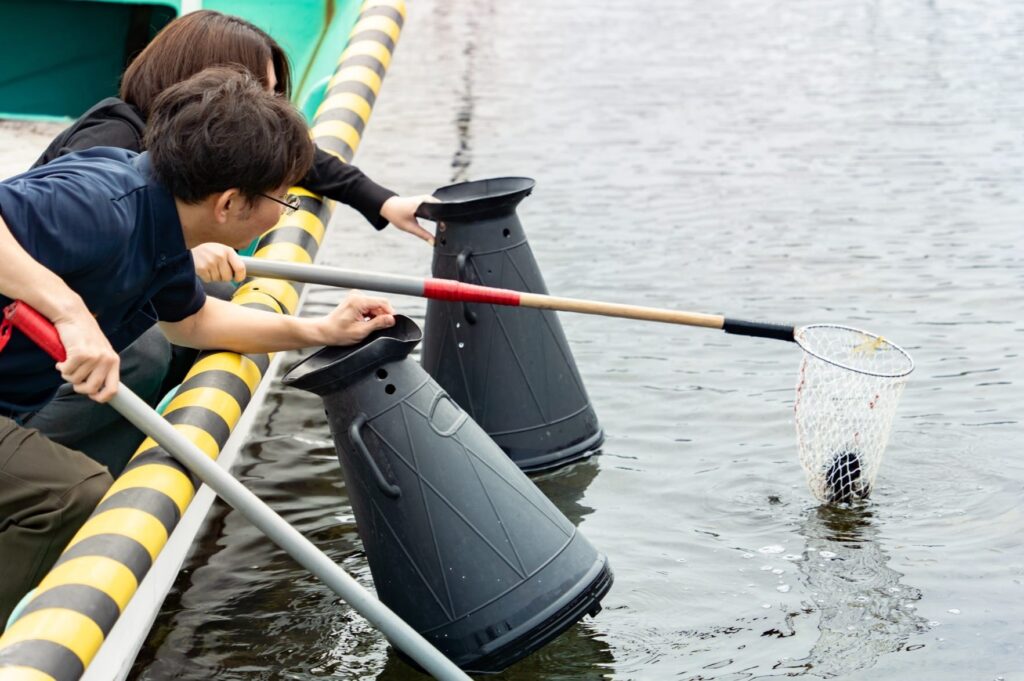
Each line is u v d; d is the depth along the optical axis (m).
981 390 5.53
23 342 3.07
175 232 3.21
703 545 4.42
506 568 3.70
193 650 3.93
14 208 2.89
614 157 9.70
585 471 4.98
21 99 6.73
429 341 5.05
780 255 7.38
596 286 6.90
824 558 4.31
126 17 6.71
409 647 3.33
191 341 3.88
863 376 4.57
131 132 4.03
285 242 4.75
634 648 3.85
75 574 2.94
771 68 12.80
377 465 3.69
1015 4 15.73
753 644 3.85
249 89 3.21
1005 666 3.69
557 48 13.98
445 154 9.91
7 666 2.63
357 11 6.76
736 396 5.59
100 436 4.03
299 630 4.04
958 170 9.12
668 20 15.38
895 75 12.34
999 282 6.85
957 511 4.59
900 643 3.82
